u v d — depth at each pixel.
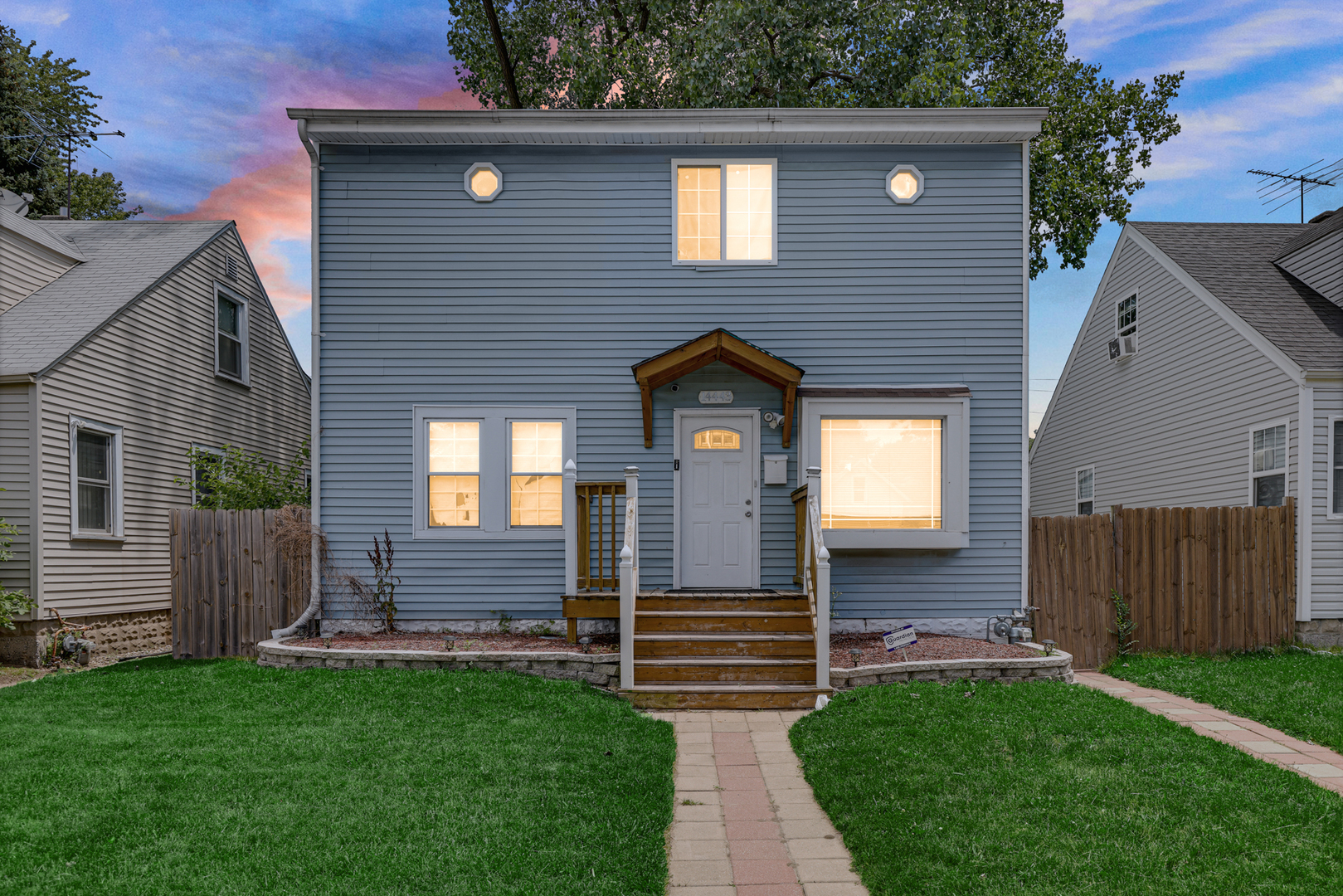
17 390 9.87
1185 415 13.09
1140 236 14.53
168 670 8.16
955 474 9.11
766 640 7.45
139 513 11.77
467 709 6.36
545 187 9.45
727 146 9.45
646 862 3.85
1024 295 9.33
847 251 9.41
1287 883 3.53
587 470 9.35
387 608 9.19
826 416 9.14
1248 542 9.72
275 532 9.14
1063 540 9.35
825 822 4.53
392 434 9.34
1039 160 16.45
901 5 15.03
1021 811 4.30
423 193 9.41
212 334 13.91
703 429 9.38
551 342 9.39
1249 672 8.17
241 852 3.83
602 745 5.52
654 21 16.95
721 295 9.41
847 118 9.16
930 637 8.97
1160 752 5.21
